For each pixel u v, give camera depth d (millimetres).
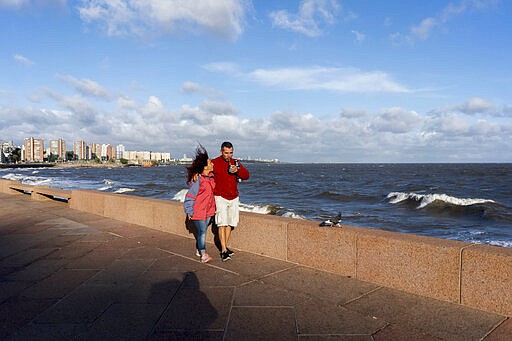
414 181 54688
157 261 5457
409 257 4047
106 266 5262
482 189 37812
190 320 3434
